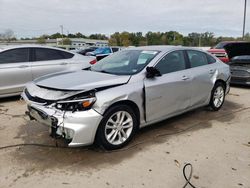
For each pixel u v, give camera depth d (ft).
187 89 16.19
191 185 10.07
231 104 22.50
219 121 17.54
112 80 12.80
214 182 10.34
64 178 10.35
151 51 15.71
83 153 12.41
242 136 14.99
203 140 14.26
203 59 18.42
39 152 12.47
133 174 10.72
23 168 11.02
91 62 25.75
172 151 12.83
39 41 239.71
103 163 11.54
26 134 14.61
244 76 29.73
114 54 17.13
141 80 13.56
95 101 11.59
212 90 18.80
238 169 11.32
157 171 10.99
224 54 34.60
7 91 21.68
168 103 15.03
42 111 11.75
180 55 16.46
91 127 11.50
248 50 35.70
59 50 24.68
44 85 12.44
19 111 19.01
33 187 9.74
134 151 12.73
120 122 12.80
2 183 9.95
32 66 22.63
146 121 14.11
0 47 22.22
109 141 12.46
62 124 11.27
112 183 10.09
